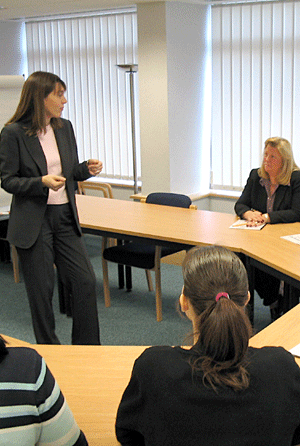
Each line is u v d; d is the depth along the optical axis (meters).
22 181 2.76
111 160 6.50
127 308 4.10
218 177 5.83
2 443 1.04
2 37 6.93
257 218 3.53
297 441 1.17
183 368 1.10
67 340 3.62
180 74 5.43
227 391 1.07
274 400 1.09
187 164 5.71
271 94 5.23
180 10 5.28
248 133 5.48
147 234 3.42
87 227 3.72
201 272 1.15
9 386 1.05
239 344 1.06
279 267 2.69
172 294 4.36
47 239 2.94
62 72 6.78
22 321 3.94
